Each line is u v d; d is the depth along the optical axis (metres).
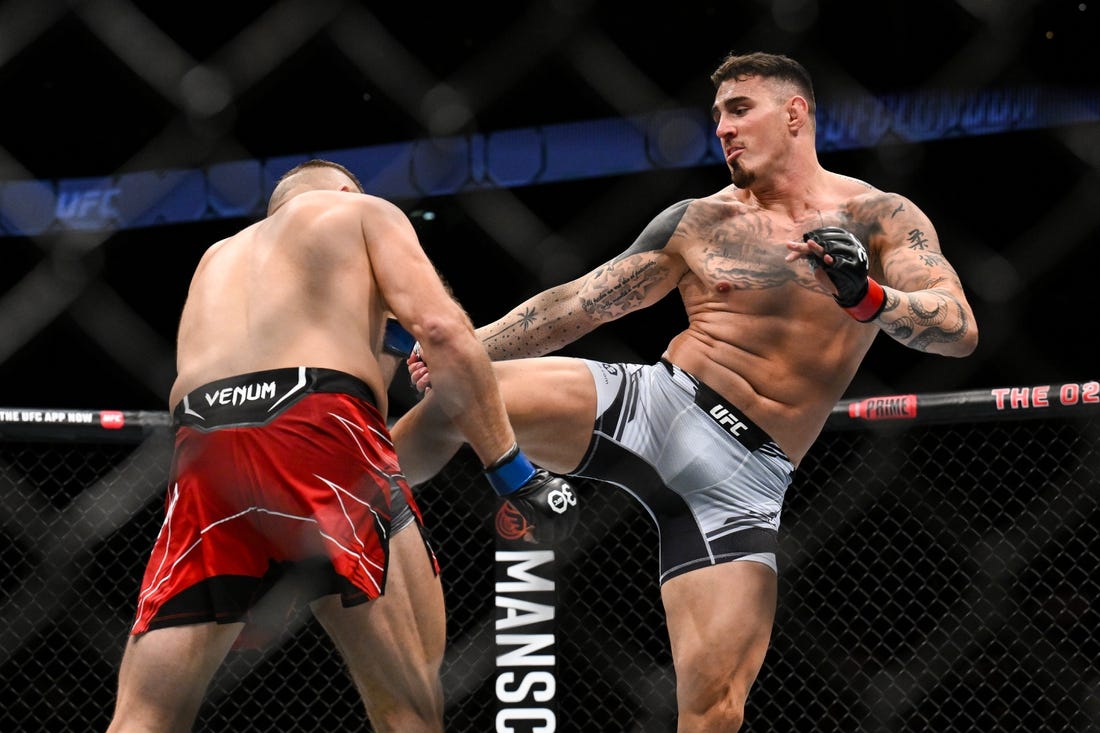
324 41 6.42
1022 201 7.36
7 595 6.12
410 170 7.04
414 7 6.71
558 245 7.29
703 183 7.39
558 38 6.86
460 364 2.31
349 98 7.04
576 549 5.85
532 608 4.45
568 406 3.13
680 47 7.18
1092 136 7.13
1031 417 4.30
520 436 3.12
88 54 6.75
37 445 7.23
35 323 7.31
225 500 2.23
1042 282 7.36
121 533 5.86
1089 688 5.52
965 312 2.87
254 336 2.34
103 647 6.52
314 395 2.27
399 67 6.78
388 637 2.25
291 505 2.20
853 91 7.39
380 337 2.50
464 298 7.12
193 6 6.09
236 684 5.64
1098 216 7.21
